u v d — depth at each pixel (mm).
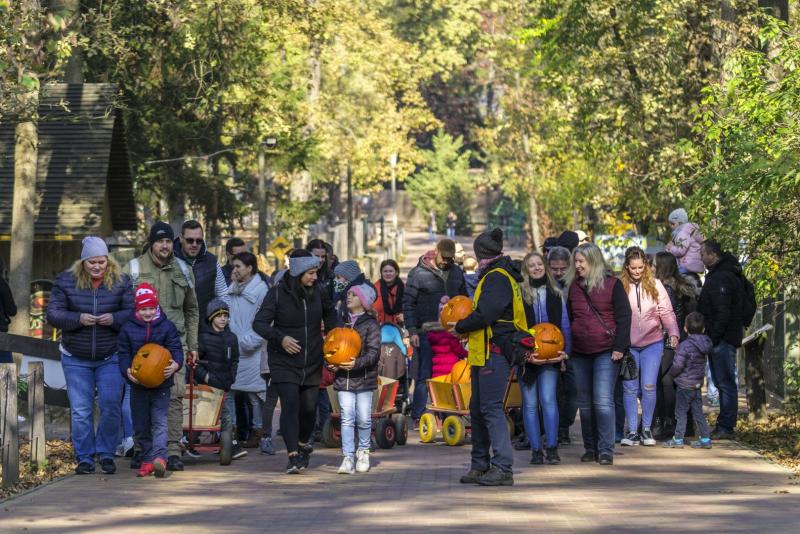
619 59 32562
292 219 51844
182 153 41844
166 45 37812
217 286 16344
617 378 16250
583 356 15641
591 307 15398
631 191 33312
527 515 11430
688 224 20375
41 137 31766
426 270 20078
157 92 39688
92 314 14578
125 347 14516
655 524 10820
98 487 13727
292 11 39812
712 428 18938
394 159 79875
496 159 75938
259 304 17734
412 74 80438
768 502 12188
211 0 35156
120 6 33344
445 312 14508
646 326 17062
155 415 14516
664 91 31094
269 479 14508
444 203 119562
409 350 22984
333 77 73250
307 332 14781
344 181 75188
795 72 16203
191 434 16125
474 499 12578
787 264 17234
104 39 29797
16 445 13828
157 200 45781
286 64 46688
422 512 11727
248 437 18172
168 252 15352
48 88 32188
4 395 13648
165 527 11008
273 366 14797
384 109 77812
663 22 31609
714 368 17906
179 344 14711
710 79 28344
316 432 18609
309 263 14633
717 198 17547
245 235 64312
